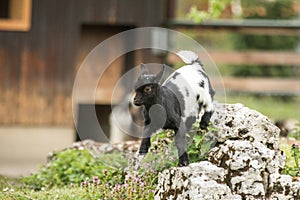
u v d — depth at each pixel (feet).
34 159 69.51
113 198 35.22
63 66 69.97
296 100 92.58
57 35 70.03
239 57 78.74
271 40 101.71
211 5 67.26
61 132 69.77
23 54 69.77
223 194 31.01
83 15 70.13
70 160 44.04
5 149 69.41
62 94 69.87
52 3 69.92
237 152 32.73
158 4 70.38
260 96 91.25
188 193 31.17
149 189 34.99
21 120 69.72
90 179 41.27
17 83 69.77
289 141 43.19
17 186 42.32
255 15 107.14
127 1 70.18
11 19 70.13
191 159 34.91
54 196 37.17
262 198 32.09
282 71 100.42
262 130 35.27
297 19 108.06
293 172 35.24
